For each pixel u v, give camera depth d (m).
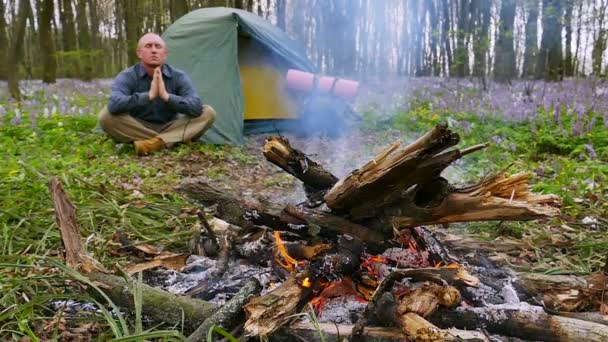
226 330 1.66
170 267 2.37
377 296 1.65
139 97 6.21
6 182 3.70
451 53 20.12
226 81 7.29
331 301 2.00
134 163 5.61
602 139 6.14
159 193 4.02
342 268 1.84
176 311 1.82
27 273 2.28
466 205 1.83
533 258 2.68
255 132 8.14
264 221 2.13
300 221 2.07
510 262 2.61
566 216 3.48
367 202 1.93
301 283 1.71
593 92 9.03
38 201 3.22
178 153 6.21
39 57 25.97
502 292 1.98
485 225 3.21
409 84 14.76
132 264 2.50
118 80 6.38
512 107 8.11
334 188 1.96
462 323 1.68
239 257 2.45
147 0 17.45
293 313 1.68
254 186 4.97
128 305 1.91
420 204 1.92
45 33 16.81
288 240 2.26
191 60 7.38
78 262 2.07
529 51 15.80
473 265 2.46
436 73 23.17
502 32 13.41
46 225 2.94
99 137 6.92
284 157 2.15
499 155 5.98
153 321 1.89
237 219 2.17
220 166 5.81
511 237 3.03
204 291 2.09
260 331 1.56
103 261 2.46
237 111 7.28
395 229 1.94
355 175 1.87
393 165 1.75
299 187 4.93
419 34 23.84
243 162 6.12
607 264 2.02
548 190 4.00
